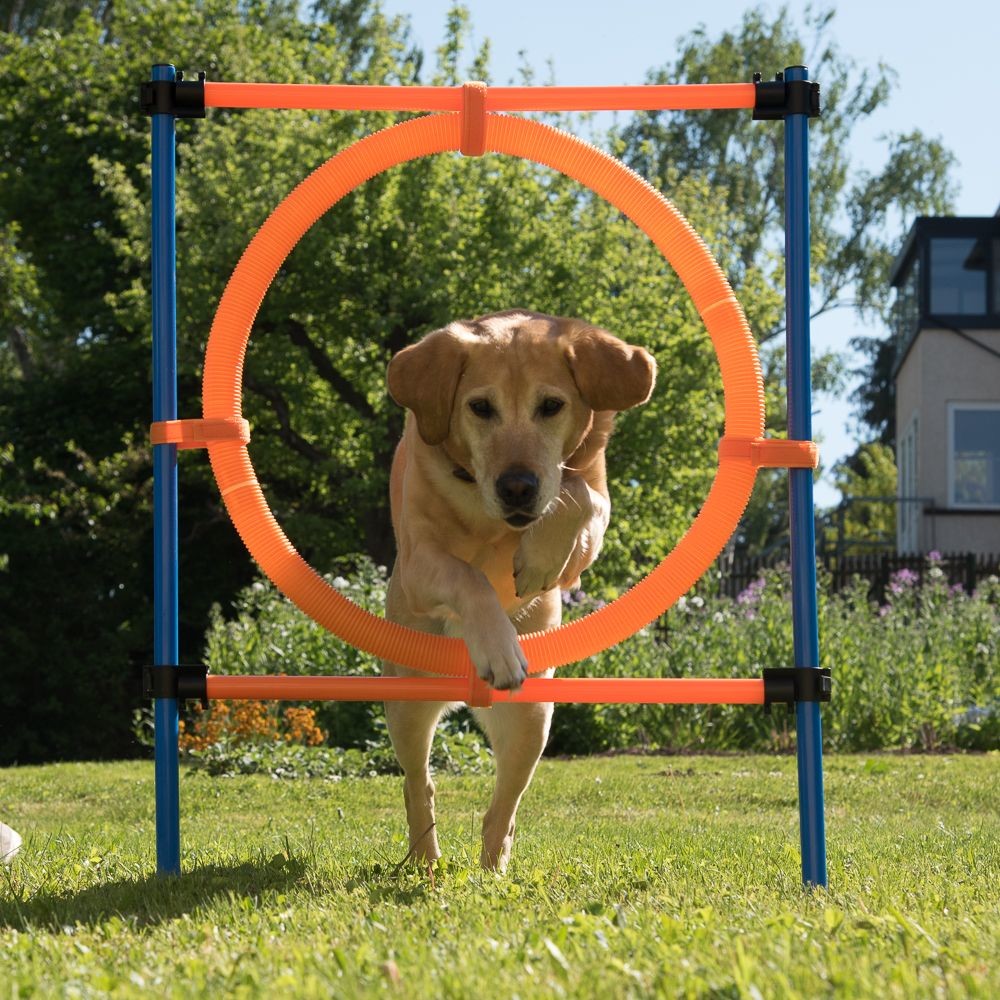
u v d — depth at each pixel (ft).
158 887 12.01
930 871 13.43
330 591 12.83
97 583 60.34
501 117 13.20
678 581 12.62
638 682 12.42
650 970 8.13
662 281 53.67
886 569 57.11
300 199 13.30
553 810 22.39
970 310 67.05
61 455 63.77
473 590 11.62
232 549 61.62
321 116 54.29
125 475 60.29
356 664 32.58
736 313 12.89
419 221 52.26
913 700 33.30
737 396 12.74
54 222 65.62
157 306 12.82
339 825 20.10
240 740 29.66
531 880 12.07
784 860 14.14
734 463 12.53
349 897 11.40
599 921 9.57
